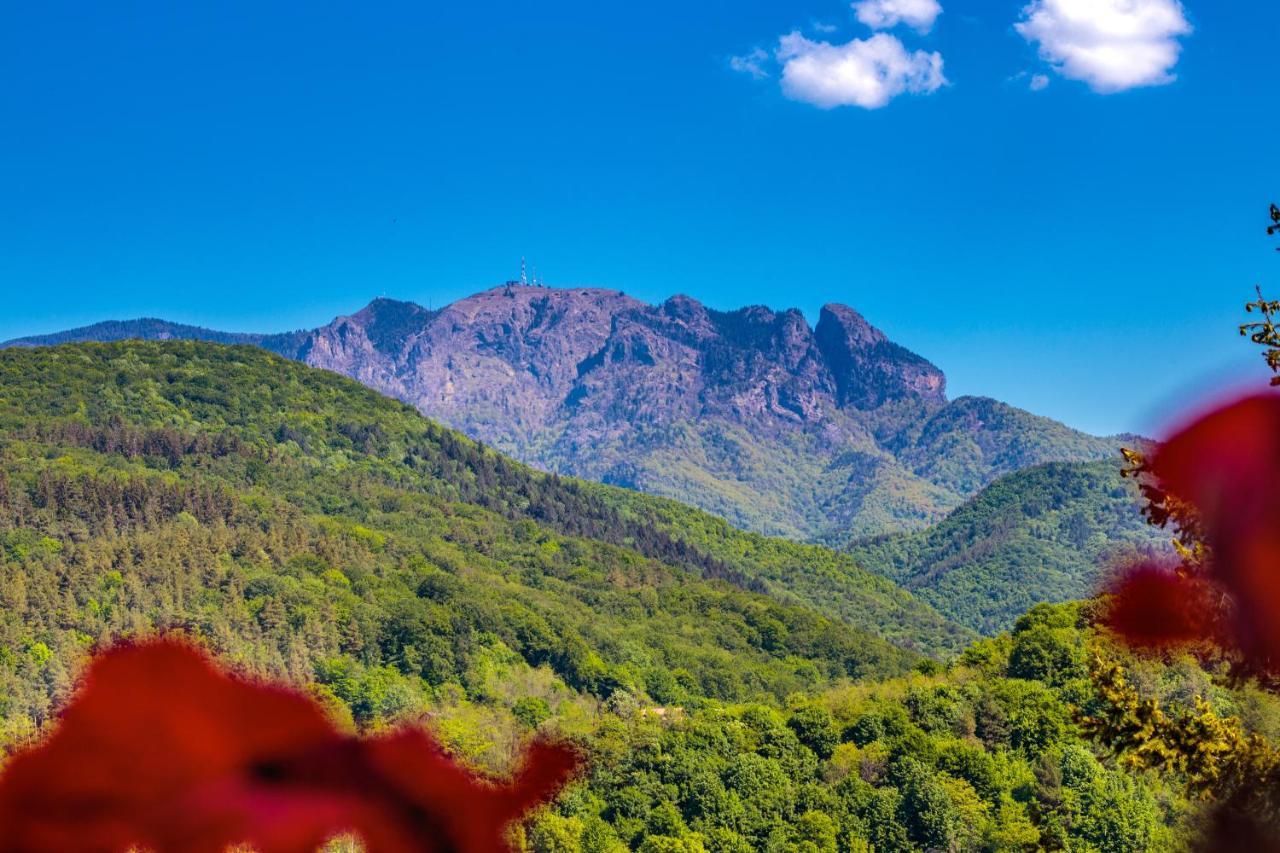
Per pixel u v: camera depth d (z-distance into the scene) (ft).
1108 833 159.84
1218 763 20.88
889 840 198.70
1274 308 23.41
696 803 212.02
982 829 191.31
